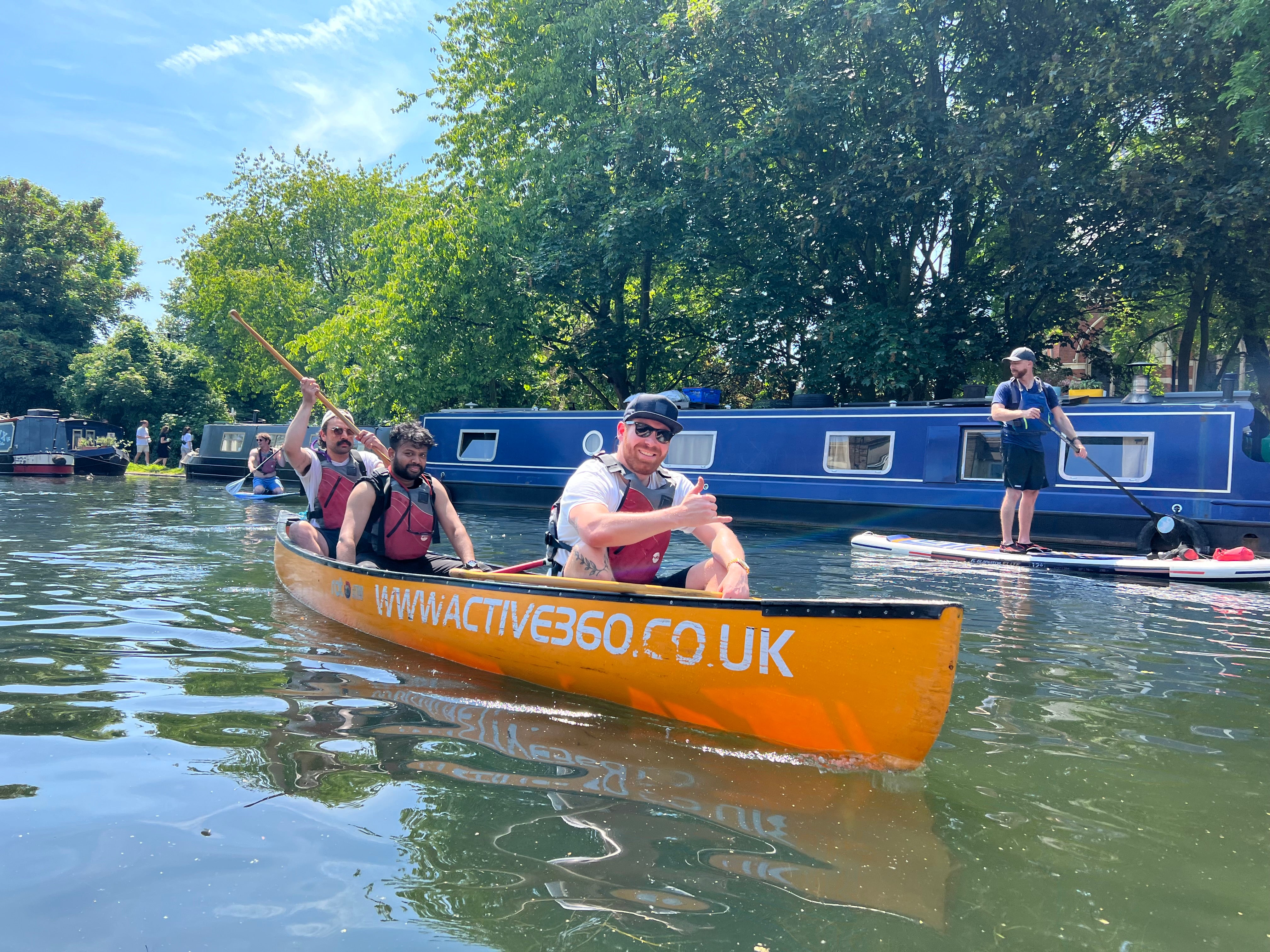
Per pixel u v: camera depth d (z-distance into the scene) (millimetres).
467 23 23359
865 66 16656
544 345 24781
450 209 22422
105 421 32500
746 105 19219
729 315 19672
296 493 19078
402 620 4902
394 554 5645
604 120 20594
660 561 4305
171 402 39469
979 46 16531
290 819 2609
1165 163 15000
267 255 38531
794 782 2992
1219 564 8273
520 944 1973
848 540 12156
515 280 22125
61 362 41594
